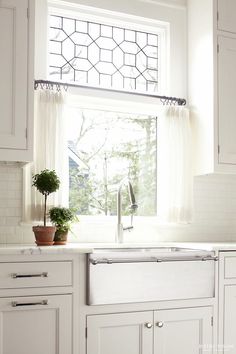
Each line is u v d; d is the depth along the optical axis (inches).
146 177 140.5
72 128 133.0
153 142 142.2
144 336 101.4
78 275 97.0
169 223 134.7
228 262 111.6
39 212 117.6
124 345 99.9
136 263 100.7
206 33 132.6
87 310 97.2
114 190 136.4
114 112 138.3
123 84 139.9
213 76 128.6
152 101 138.3
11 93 107.4
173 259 103.6
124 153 138.6
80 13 134.0
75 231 126.1
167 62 142.8
